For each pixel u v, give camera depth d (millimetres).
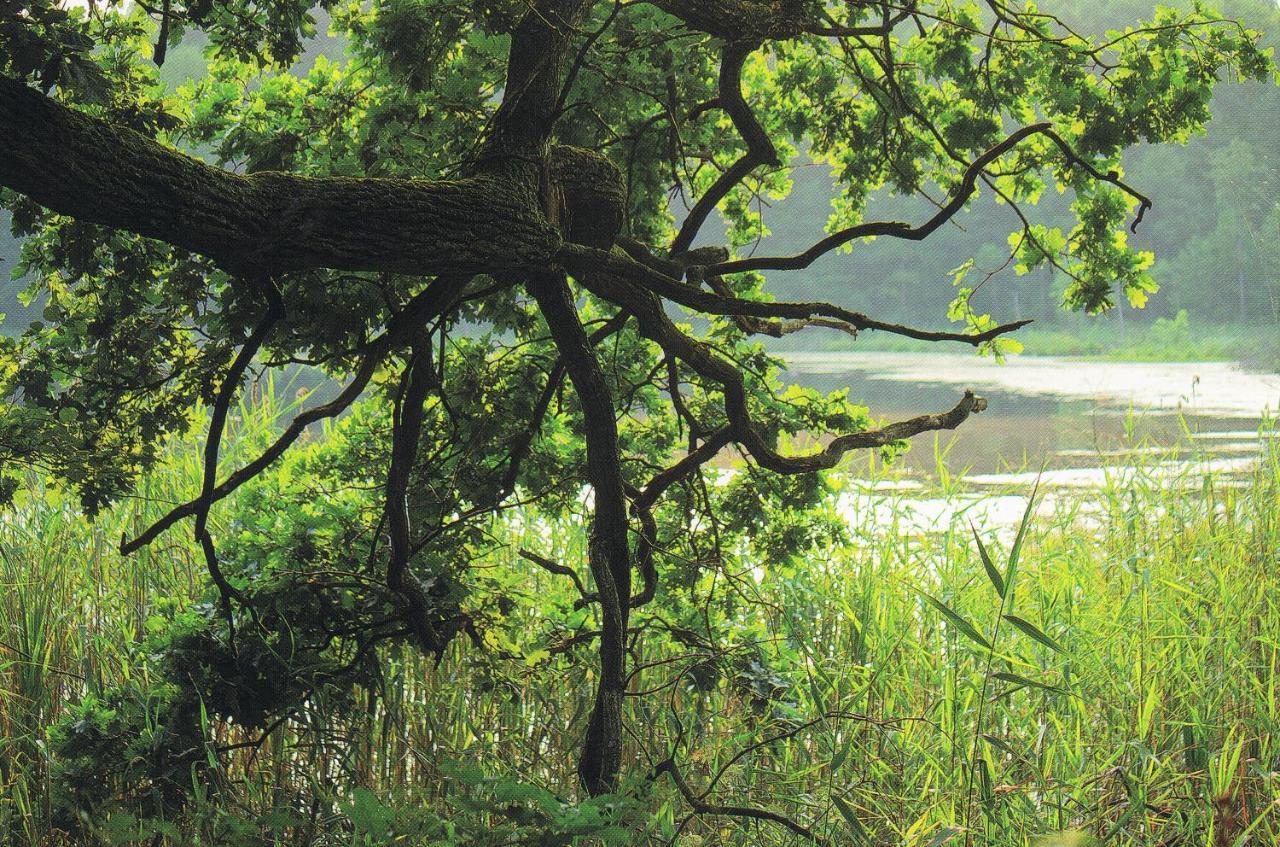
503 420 4602
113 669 5168
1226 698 4680
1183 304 61625
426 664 5121
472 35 3959
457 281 3494
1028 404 21625
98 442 4297
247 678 4180
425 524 4625
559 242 3270
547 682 4906
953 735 4176
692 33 4379
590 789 3615
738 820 4059
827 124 5305
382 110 3945
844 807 3676
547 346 4812
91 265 3898
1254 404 20203
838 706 4609
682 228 4109
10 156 2375
